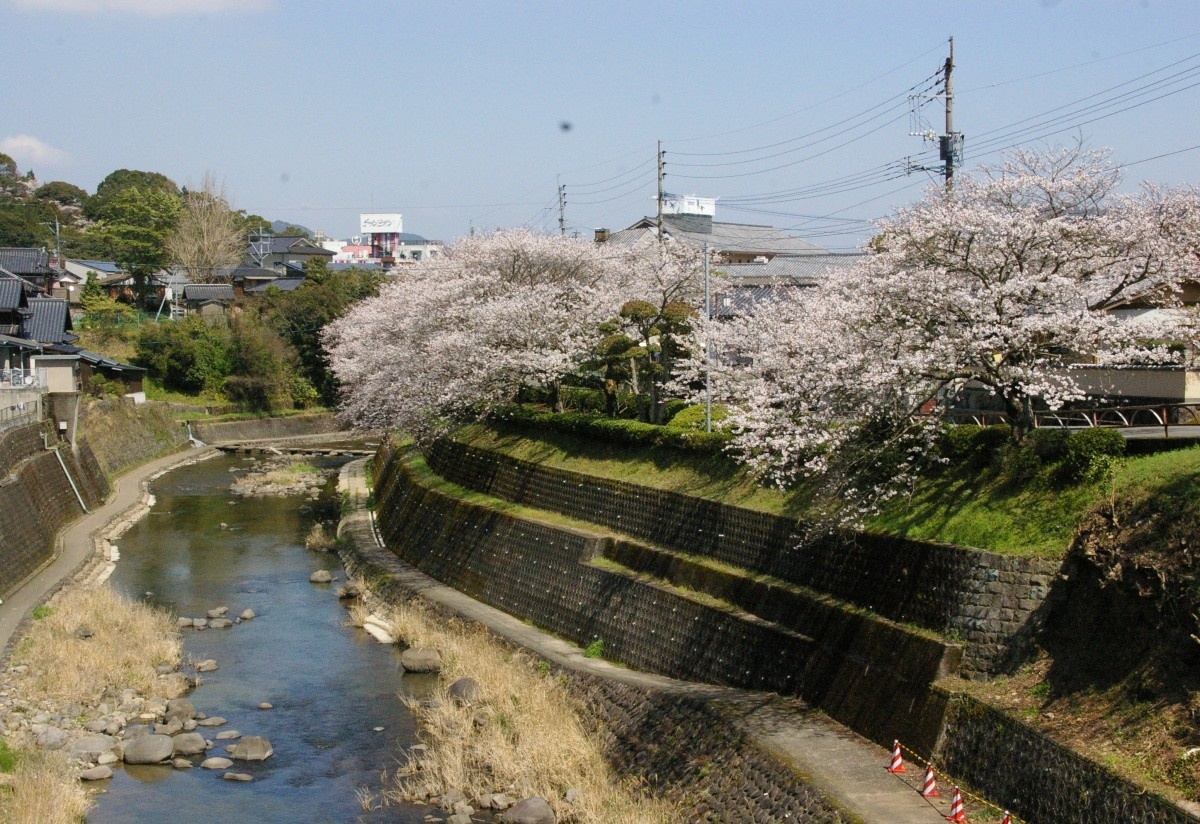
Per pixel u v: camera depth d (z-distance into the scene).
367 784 19.52
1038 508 17.48
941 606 17.39
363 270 82.75
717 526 24.14
